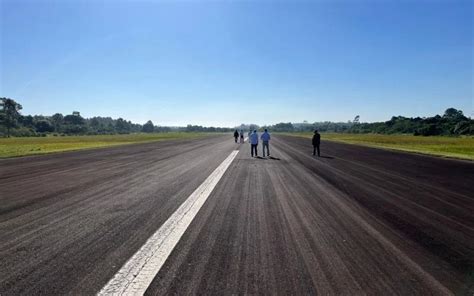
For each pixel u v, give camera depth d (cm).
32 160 1909
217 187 959
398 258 413
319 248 447
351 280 347
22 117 15950
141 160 1878
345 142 4741
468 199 813
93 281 339
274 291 319
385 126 14025
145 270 367
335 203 751
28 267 377
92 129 18162
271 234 511
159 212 651
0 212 652
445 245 466
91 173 1292
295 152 2608
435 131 9912
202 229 535
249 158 2016
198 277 350
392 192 904
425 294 318
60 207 696
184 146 3544
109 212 651
